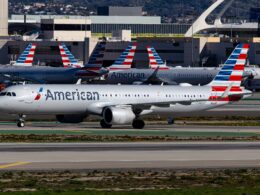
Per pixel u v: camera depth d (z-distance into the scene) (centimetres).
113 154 15988
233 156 16062
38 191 12050
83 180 13150
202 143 18300
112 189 12394
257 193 12081
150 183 12975
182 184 12950
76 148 16888
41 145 17375
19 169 14075
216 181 13250
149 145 17688
